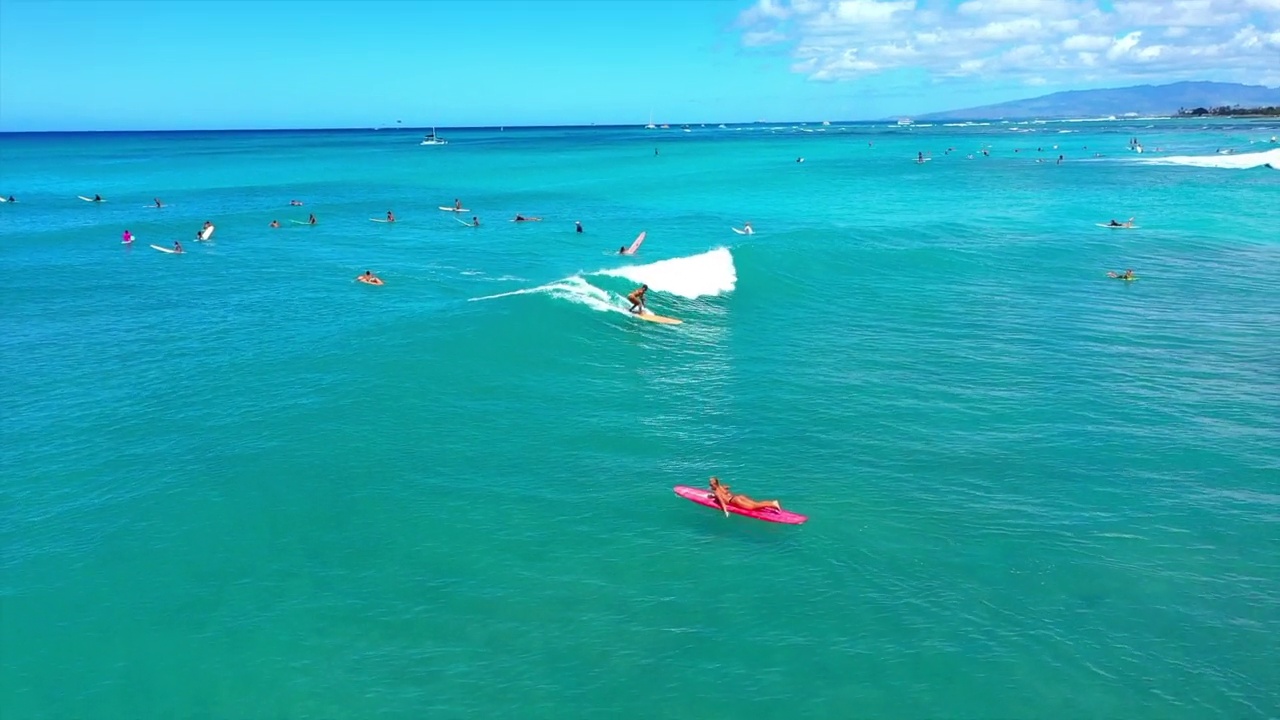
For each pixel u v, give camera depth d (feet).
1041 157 434.30
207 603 49.29
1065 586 49.75
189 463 67.15
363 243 181.78
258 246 178.81
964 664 43.19
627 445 70.44
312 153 581.94
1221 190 250.16
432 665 43.86
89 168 428.15
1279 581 49.93
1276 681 41.81
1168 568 51.34
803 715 39.83
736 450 69.31
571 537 56.08
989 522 57.11
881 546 54.44
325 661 44.27
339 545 55.16
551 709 40.60
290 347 97.30
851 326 107.14
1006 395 81.10
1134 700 40.57
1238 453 67.10
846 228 171.22
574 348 96.53
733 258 134.92
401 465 66.59
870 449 69.00
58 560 53.78
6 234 193.88
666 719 39.78
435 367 88.84
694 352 95.96
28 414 78.23
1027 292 124.88
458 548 54.75
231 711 40.86
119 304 123.54
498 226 206.80
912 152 515.91
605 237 187.11
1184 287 127.13
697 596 49.44
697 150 563.89
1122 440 69.87
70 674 43.57
